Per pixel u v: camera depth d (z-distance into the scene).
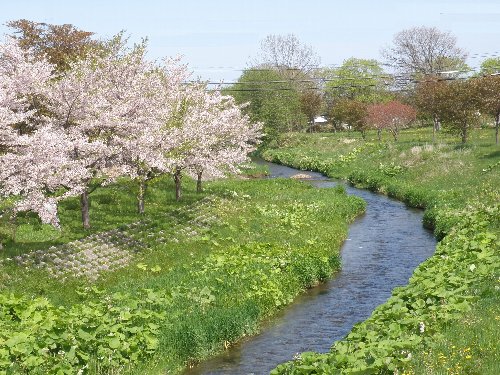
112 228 28.83
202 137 34.84
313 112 104.62
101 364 13.87
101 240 26.62
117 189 37.59
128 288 20.27
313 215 35.81
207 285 20.56
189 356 16.20
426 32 106.25
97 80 29.69
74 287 20.45
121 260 24.09
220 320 17.77
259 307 19.75
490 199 32.62
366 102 106.19
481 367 11.06
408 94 104.19
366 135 92.56
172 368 15.22
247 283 21.23
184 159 35.81
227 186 47.28
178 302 18.78
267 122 90.38
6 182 23.06
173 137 31.88
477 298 15.16
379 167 56.72
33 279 20.88
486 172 43.31
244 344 17.53
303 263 24.17
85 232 27.77
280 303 20.75
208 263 23.42
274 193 44.00
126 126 28.31
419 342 12.80
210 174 39.16
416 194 42.53
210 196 39.56
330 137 93.00
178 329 16.62
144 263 23.98
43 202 23.89
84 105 28.06
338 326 18.72
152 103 31.80
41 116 28.19
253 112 91.56
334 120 102.38
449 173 47.12
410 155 57.06
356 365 11.91
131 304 17.22
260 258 24.30
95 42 45.69
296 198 41.88
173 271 22.67
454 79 61.31
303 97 104.19
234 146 42.75
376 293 22.19
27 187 23.23
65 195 24.78
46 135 23.81
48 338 13.79
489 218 27.09
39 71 28.72
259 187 47.62
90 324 14.94
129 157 29.05
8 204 27.52
